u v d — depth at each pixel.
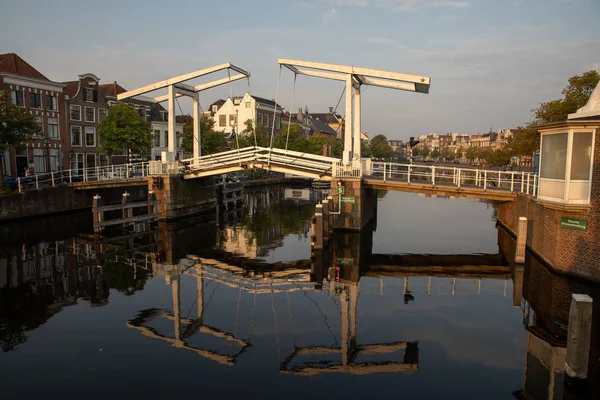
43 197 26.52
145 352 9.02
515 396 7.30
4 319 10.90
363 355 8.88
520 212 19.72
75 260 17.30
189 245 20.72
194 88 28.92
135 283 14.29
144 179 27.22
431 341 9.59
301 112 90.69
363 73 21.20
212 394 7.35
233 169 26.00
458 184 21.50
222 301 12.47
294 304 12.20
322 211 18.67
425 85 21.41
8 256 17.80
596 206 12.84
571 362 7.58
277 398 7.22
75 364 8.44
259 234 23.84
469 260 17.75
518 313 11.39
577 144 13.04
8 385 7.64
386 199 45.50
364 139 128.75
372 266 16.77
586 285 13.08
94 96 39.56
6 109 25.00
